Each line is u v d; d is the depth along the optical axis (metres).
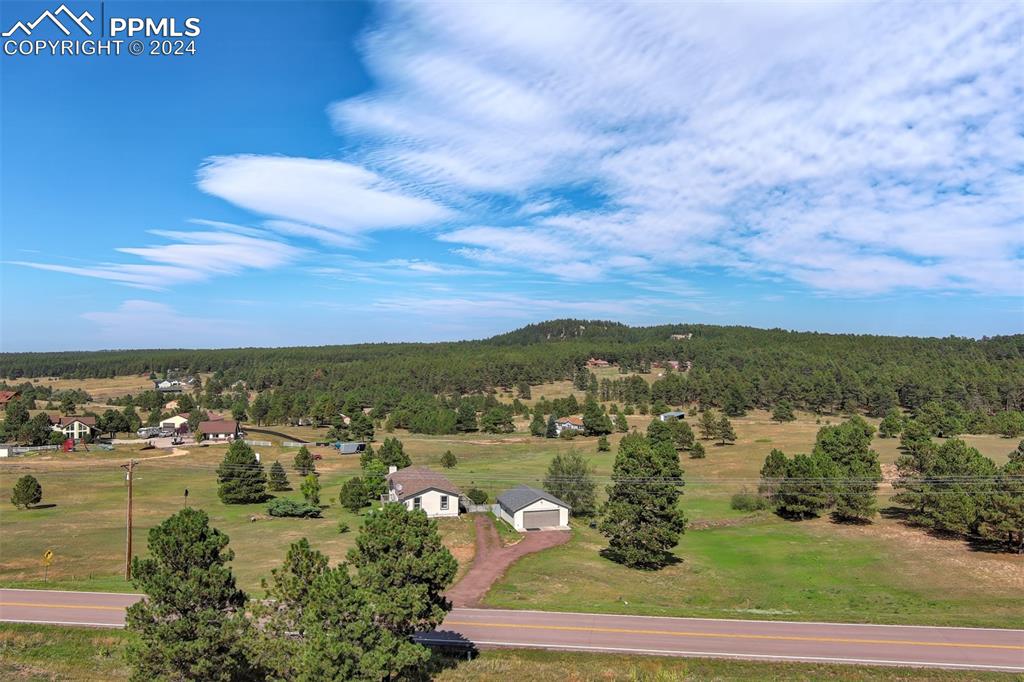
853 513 68.94
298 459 102.75
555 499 64.94
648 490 52.84
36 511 70.50
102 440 133.88
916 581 48.72
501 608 38.09
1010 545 57.53
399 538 26.08
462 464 109.62
